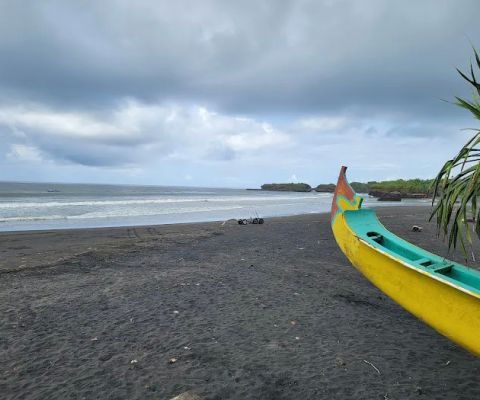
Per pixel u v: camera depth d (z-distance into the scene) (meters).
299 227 15.48
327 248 10.49
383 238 5.15
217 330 4.50
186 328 4.55
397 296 4.12
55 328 4.49
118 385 3.23
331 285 6.65
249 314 5.08
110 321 4.74
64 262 8.25
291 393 3.15
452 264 4.11
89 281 6.67
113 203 34.91
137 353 3.86
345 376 3.46
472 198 2.98
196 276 7.07
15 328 4.46
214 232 13.92
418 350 4.08
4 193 49.84
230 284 6.56
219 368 3.55
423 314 3.74
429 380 3.44
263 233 13.59
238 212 27.59
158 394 3.10
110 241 11.78
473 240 11.70
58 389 3.16
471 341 3.21
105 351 3.89
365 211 5.91
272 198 60.66
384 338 4.39
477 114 2.92
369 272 4.66
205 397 3.06
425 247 10.66
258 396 3.10
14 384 3.23
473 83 2.88
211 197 61.00
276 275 7.27
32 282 6.57
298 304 5.55
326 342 4.23
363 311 5.33
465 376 3.53
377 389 3.25
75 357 3.75
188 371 3.49
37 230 14.88
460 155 2.91
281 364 3.66
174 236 12.85
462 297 3.26
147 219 21.23
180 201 42.91
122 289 6.16
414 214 23.95
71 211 25.38
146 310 5.17
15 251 9.81
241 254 9.42
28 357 3.73
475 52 2.83
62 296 5.75
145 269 7.68
